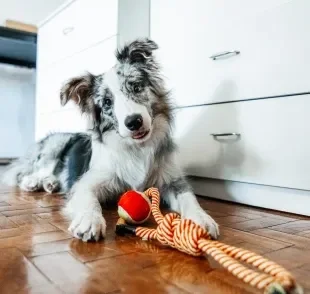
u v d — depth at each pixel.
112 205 1.62
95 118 1.64
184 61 1.97
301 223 1.31
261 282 0.61
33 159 2.34
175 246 0.94
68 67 2.74
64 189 2.01
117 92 1.50
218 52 1.75
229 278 0.76
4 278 0.75
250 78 1.60
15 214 1.43
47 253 0.92
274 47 1.48
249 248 0.99
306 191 1.44
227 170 1.75
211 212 1.52
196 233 0.87
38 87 3.41
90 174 1.62
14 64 4.14
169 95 1.72
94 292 0.68
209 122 1.83
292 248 0.99
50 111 3.12
